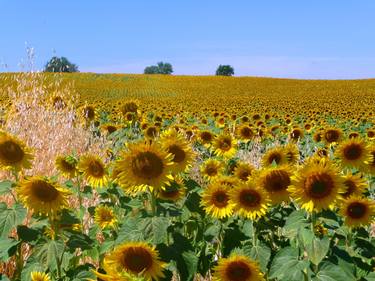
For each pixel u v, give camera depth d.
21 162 2.86
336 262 2.54
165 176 2.43
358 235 3.00
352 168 3.85
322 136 7.25
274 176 2.82
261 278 2.43
